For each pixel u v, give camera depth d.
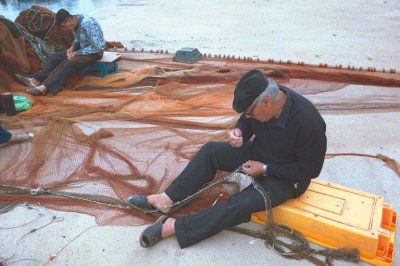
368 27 9.24
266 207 2.92
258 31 9.05
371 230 2.75
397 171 3.81
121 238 3.05
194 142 4.22
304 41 8.20
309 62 6.88
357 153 4.12
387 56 7.19
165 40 8.41
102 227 3.15
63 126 4.52
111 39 8.47
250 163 3.04
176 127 4.58
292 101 2.79
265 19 10.17
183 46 7.95
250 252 2.90
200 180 3.23
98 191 3.55
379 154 4.07
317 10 11.09
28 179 3.69
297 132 2.77
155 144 4.24
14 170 3.83
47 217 3.25
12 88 5.66
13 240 3.02
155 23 9.87
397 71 6.32
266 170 2.98
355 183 3.65
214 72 6.17
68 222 3.20
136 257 2.87
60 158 4.00
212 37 8.61
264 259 2.84
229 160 3.23
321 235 2.91
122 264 2.82
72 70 5.69
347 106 5.18
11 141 4.29
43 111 4.95
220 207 2.92
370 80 5.90
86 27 5.75
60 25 5.82
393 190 3.55
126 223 3.19
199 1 12.66
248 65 6.56
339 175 3.77
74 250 2.94
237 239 3.02
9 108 4.82
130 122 4.76
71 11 11.15
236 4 12.11
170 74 6.09
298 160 2.87
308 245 2.90
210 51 7.61
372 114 5.00
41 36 6.57
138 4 12.30
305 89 5.69
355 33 8.75
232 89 5.45
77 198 3.44
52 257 2.87
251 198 2.91
